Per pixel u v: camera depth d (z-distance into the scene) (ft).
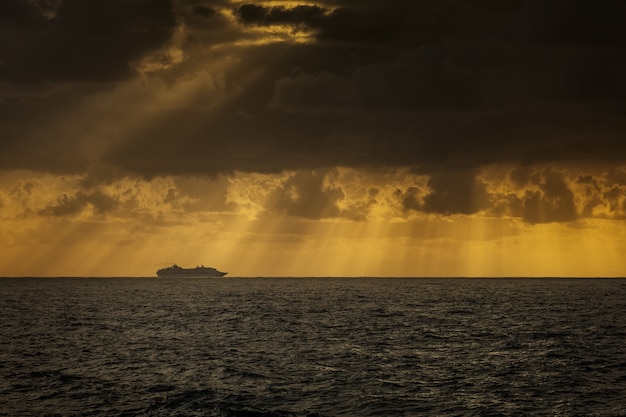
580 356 258.16
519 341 310.65
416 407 172.35
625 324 403.13
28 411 165.07
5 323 416.46
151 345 298.35
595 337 326.65
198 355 264.52
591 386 197.36
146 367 232.73
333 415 164.25
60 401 176.35
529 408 170.71
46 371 219.41
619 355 260.42
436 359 252.83
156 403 173.06
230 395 185.37
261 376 215.10
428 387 197.26
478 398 182.29
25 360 248.93
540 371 223.51
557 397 182.91
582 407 171.42
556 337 327.26
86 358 255.09
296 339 322.75
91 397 181.47
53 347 290.56
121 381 205.05
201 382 204.54
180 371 224.33
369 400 180.14
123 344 301.84
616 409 169.37
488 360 249.34
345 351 277.23
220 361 247.70
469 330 366.84
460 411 168.35
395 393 188.75
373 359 253.44
